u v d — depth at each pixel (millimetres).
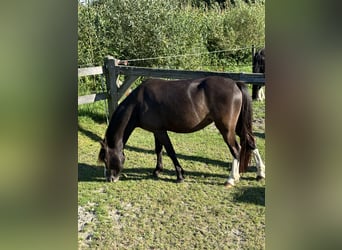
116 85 5719
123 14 7383
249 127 3801
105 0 7539
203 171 4234
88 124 5930
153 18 7422
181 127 3867
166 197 3613
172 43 7602
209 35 10219
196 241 2863
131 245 2836
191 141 5301
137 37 7410
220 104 3709
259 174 3908
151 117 3908
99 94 5738
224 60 10047
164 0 7688
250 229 2990
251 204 3400
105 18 7465
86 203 3527
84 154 4891
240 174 4078
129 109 3969
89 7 7383
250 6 11375
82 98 5512
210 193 3668
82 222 3201
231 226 3051
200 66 8656
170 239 2902
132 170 4336
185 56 7656
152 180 4039
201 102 3770
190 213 3291
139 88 4004
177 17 8109
